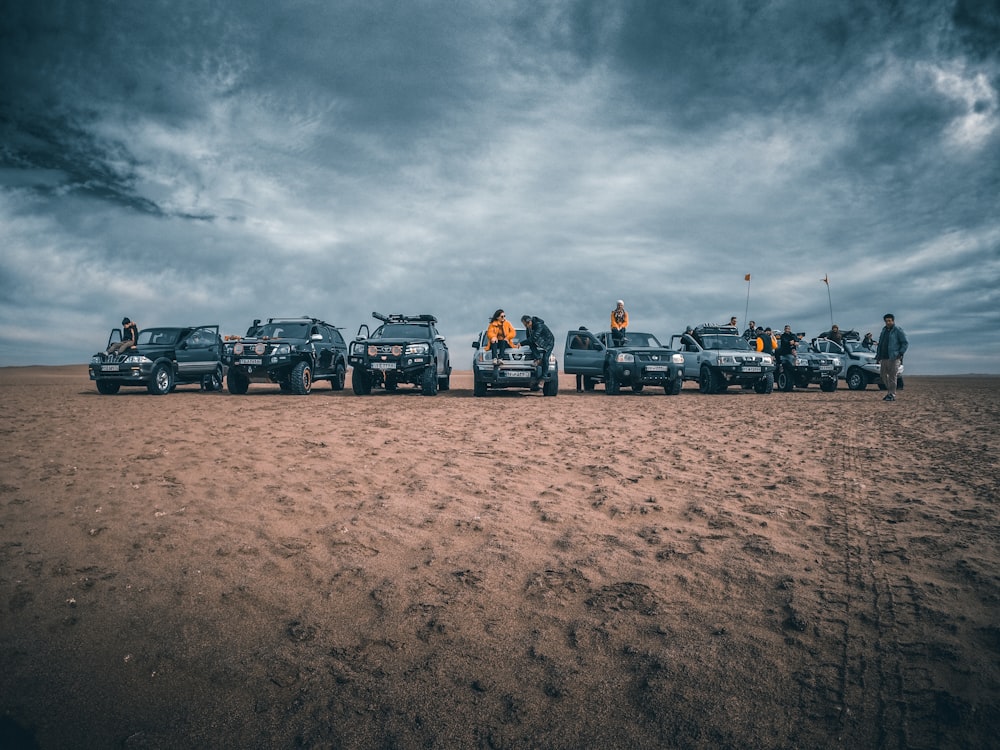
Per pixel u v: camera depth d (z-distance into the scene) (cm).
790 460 697
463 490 558
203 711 250
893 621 312
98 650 290
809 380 1995
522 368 1518
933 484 573
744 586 356
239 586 355
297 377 1584
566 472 637
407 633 308
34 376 3027
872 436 870
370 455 704
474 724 244
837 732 236
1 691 258
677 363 1642
